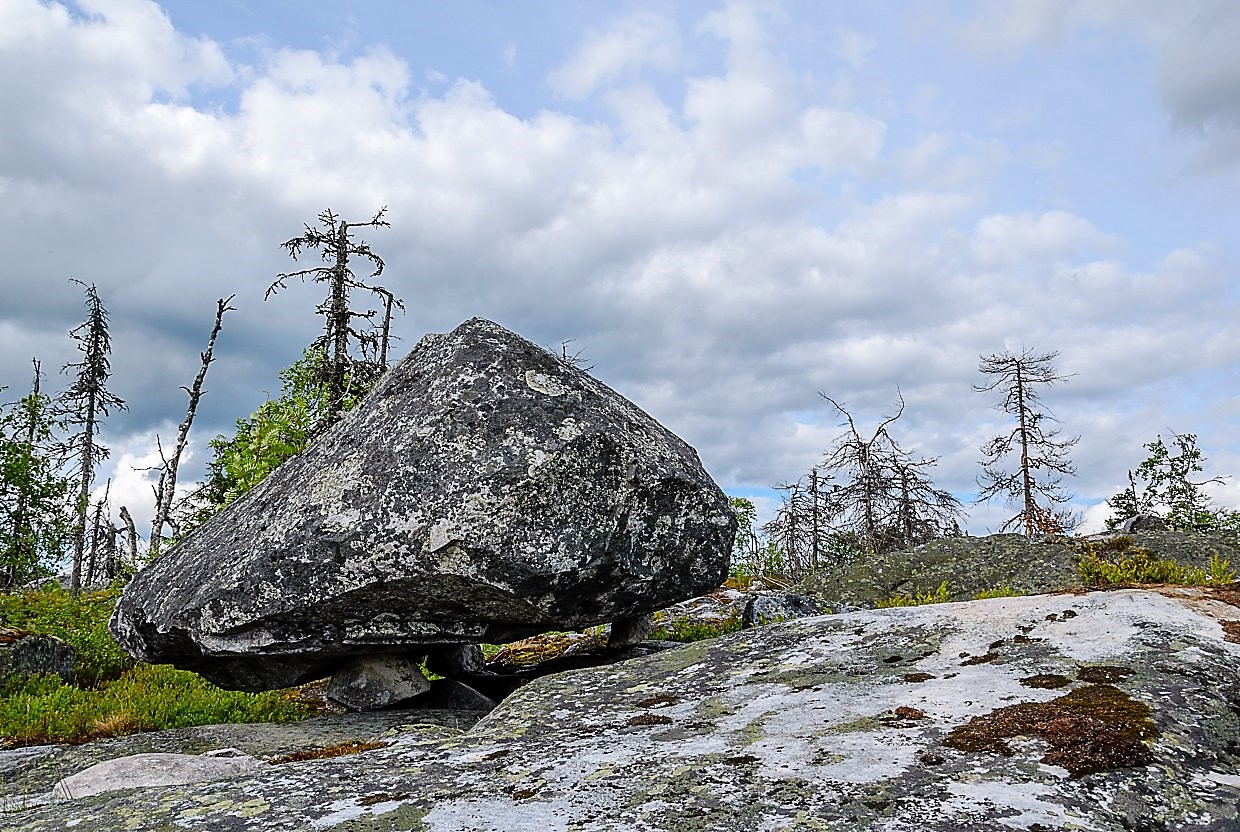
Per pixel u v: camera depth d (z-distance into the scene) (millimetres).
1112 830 4082
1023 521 29578
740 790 4672
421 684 10625
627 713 6824
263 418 21719
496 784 5195
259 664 10469
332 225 27250
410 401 9781
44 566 29984
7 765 8023
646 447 9742
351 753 6895
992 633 7441
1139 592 7879
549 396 9508
